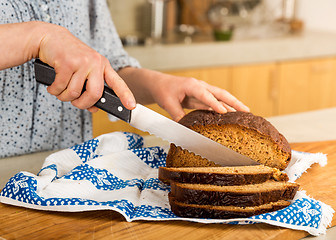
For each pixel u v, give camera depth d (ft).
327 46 9.89
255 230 2.76
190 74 8.54
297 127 4.96
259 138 3.47
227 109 3.81
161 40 9.02
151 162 3.71
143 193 3.19
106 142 3.81
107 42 4.59
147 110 3.19
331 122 5.17
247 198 2.85
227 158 3.32
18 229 2.74
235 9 10.50
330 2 10.34
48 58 2.93
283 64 9.46
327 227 2.91
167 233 2.73
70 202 2.91
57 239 2.65
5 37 2.93
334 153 4.13
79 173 3.28
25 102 4.18
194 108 4.00
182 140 3.29
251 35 9.83
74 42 2.95
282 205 2.95
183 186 2.96
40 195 3.03
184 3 10.20
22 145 4.31
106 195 3.14
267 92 9.47
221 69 8.81
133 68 4.35
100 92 2.97
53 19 4.15
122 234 2.71
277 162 3.49
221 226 2.81
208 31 10.20
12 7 3.92
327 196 3.25
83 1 4.34
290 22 10.64
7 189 3.04
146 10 9.74
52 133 4.42
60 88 2.97
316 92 10.09
